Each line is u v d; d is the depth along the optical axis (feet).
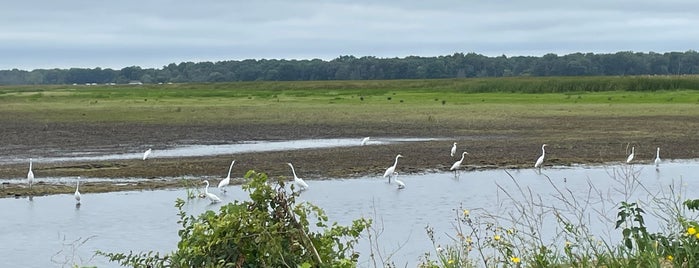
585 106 204.85
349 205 69.41
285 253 21.49
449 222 58.95
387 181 84.28
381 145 116.98
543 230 40.04
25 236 58.08
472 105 214.90
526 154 106.01
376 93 304.91
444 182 83.56
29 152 110.63
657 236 25.54
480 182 83.20
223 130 144.36
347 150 110.52
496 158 102.17
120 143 122.21
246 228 21.36
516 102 227.40
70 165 95.96
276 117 176.04
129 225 62.08
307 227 22.31
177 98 276.62
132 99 270.26
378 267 42.06
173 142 123.54
